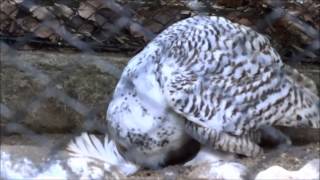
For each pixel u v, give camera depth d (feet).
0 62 20.94
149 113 17.21
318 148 18.42
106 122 19.85
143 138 17.39
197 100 16.92
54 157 16.57
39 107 20.97
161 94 17.08
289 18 21.09
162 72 17.19
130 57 21.06
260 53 17.84
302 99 18.06
